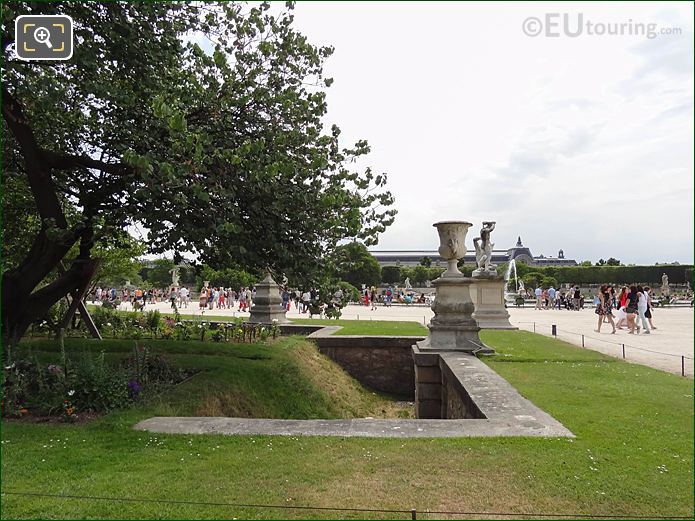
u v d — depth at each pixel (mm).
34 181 10453
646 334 19578
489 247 21703
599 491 4438
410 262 103062
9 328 10688
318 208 10281
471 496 4375
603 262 103312
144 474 4988
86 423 6996
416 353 12500
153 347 13438
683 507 4164
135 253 19281
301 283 10531
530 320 28656
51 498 4438
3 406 7445
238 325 17062
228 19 11484
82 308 15086
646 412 7055
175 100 9383
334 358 16906
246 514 4105
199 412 8711
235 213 9953
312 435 6070
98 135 12281
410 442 5707
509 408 7055
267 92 11023
